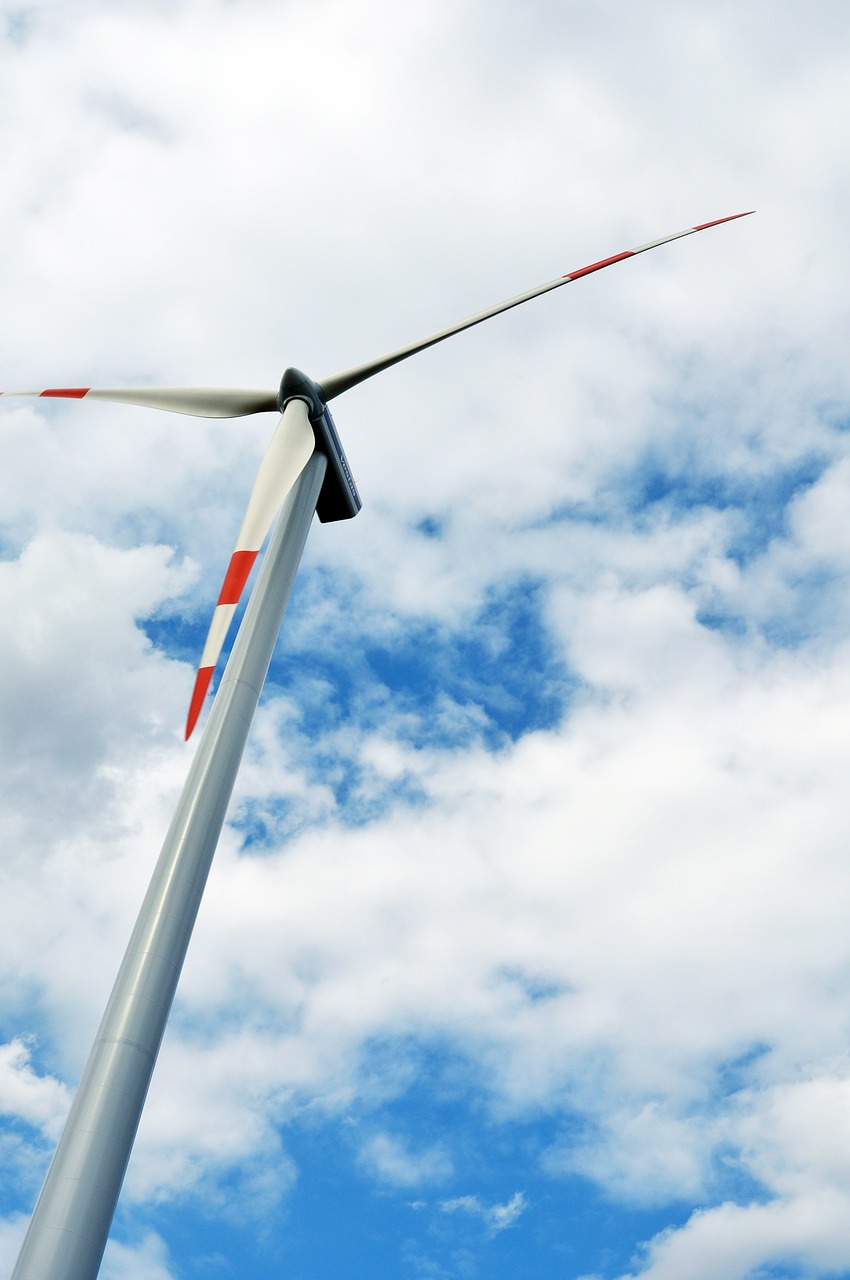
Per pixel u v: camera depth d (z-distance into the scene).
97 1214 10.38
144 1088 11.39
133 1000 11.73
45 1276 9.88
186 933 12.50
